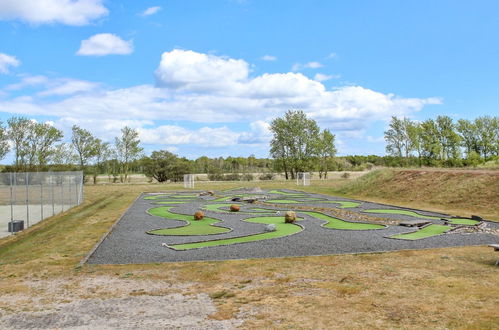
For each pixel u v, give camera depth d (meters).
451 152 57.06
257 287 10.29
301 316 8.15
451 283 10.23
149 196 42.97
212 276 11.41
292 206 31.06
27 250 16.17
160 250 15.20
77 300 9.53
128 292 10.09
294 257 13.65
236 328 7.60
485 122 59.56
